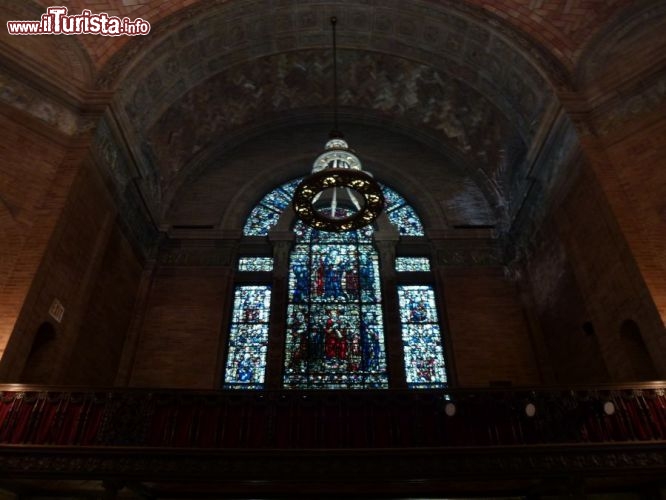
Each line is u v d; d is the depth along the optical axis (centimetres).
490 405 950
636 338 1016
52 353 1020
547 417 927
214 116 1750
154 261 1556
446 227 1664
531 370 1398
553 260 1341
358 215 1048
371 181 967
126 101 1328
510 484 968
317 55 1705
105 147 1223
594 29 1285
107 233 1254
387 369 1412
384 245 1611
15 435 848
